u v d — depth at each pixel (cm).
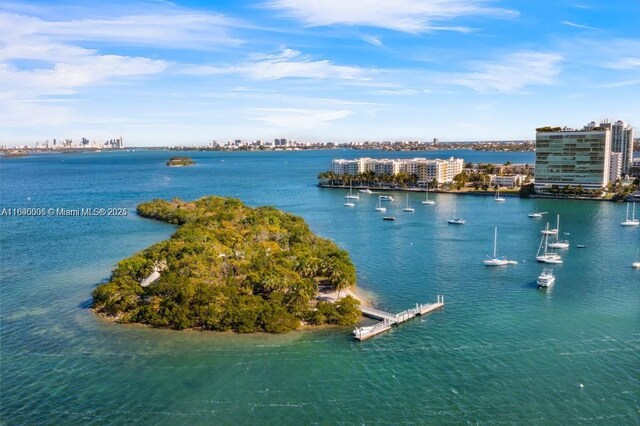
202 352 12044
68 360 11706
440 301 15450
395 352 12062
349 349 12212
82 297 15875
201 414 9656
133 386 10619
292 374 11069
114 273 15762
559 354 11881
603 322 13762
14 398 10206
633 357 11681
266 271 15150
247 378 10906
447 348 12250
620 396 10106
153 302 13788
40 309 14862
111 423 9406
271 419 9500
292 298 14075
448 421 9388
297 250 18412
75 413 9706
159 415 9625
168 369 11281
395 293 16375
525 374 10981
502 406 9825
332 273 15750
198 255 16425
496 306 15100
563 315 14312
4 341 12706
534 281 17650
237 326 13138
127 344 12481
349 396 10225
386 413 9656
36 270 19062
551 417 9475
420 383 10669
